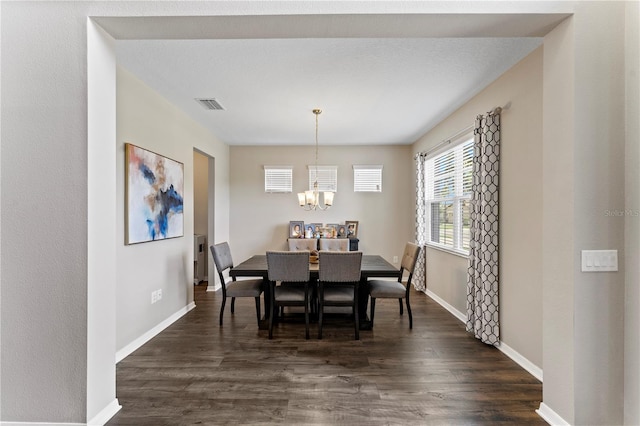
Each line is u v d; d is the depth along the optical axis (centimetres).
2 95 180
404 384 233
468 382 236
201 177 584
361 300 373
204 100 355
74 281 180
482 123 307
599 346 177
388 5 177
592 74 176
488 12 177
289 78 299
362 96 342
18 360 182
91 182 182
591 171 176
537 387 229
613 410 178
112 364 199
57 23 180
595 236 177
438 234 469
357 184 582
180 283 388
